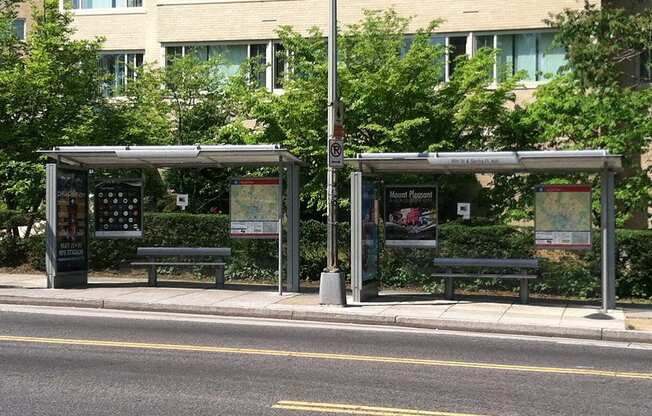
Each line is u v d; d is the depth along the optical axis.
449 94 18.12
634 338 11.45
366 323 12.75
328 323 12.70
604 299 13.59
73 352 9.39
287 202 15.84
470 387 7.80
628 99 16.52
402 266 16.91
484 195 18.17
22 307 13.88
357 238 14.44
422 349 10.13
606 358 9.79
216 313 13.43
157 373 8.23
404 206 15.67
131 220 16.58
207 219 18.30
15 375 8.06
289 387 7.63
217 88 21.23
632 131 16.42
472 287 16.48
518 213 17.36
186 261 18.33
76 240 16.22
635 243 15.48
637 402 7.28
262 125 20.22
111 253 19.08
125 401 6.98
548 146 17.84
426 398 7.26
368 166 15.11
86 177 16.50
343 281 13.98
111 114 20.39
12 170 19.48
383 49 19.09
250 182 15.75
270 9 25.09
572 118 17.02
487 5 23.56
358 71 18.58
